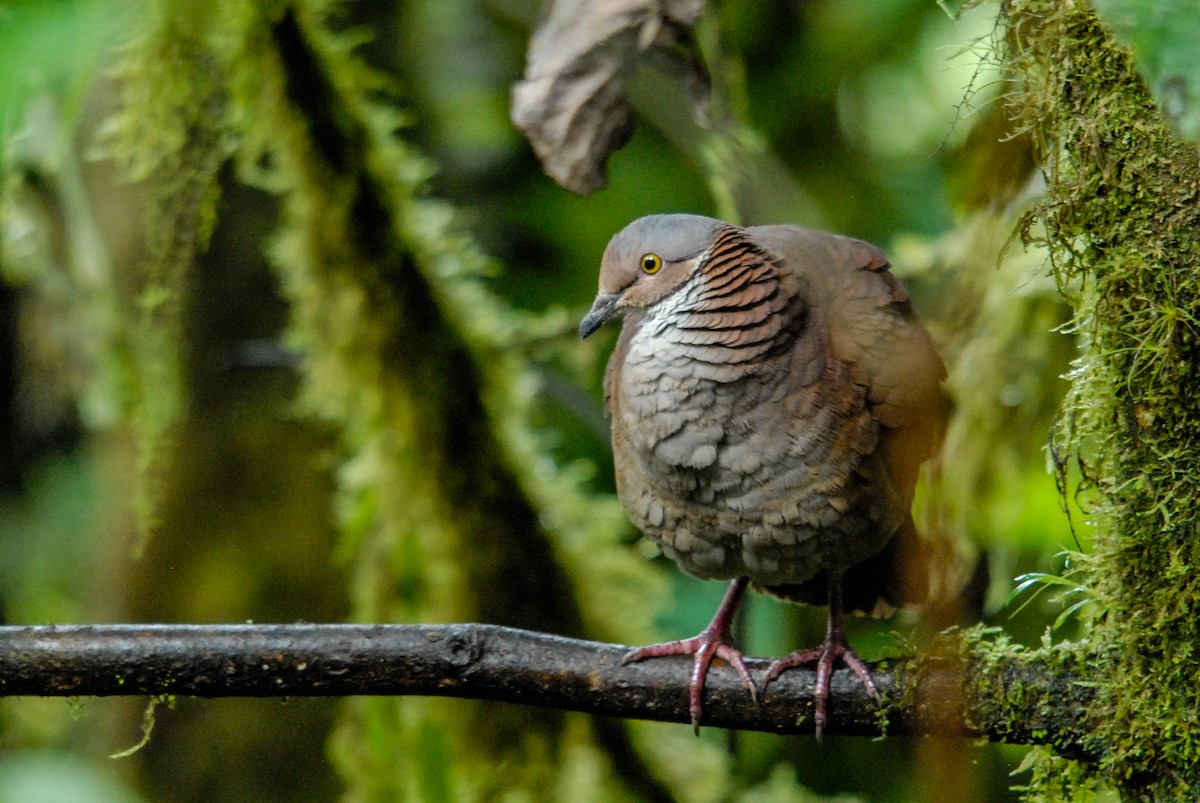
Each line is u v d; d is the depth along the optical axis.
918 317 8.11
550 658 6.71
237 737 12.09
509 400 9.88
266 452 12.07
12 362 12.73
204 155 8.94
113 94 11.19
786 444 7.60
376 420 9.76
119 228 10.96
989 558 10.10
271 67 8.84
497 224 13.77
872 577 8.66
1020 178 6.70
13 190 9.96
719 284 7.70
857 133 13.63
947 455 9.91
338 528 12.06
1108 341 5.88
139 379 9.52
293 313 10.08
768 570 8.01
